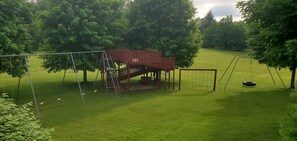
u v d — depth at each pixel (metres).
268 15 15.82
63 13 21.98
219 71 41.00
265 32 15.71
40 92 22.33
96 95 20.98
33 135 6.29
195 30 28.16
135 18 26.97
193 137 11.92
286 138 6.59
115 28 24.64
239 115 15.30
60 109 16.84
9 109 6.88
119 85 23.50
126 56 21.47
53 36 22.84
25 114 6.87
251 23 19.78
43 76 31.81
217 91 23.02
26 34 19.67
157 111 16.25
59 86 25.12
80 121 14.35
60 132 12.70
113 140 11.72
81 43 23.05
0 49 16.59
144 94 21.41
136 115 15.44
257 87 25.81
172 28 26.36
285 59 15.83
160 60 22.38
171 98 19.88
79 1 22.95
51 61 23.89
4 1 17.50
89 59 23.62
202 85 26.78
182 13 26.59
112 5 24.94
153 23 25.94
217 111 16.22
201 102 18.59
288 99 19.55
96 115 15.46
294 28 15.12
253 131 12.43
